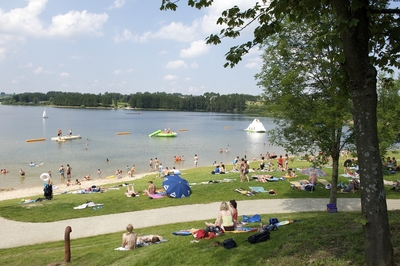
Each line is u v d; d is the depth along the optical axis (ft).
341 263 22.56
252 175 89.56
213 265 26.30
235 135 303.68
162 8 23.98
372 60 23.77
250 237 30.30
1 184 111.34
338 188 72.13
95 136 271.69
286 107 49.75
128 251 33.88
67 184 107.24
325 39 18.80
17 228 49.52
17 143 218.18
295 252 25.96
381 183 17.88
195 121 517.14
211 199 64.59
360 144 18.06
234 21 24.54
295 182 75.82
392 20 22.38
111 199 65.21
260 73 54.39
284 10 22.02
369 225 18.06
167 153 187.93
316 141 51.65
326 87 48.34
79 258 33.47
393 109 52.70
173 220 51.93
